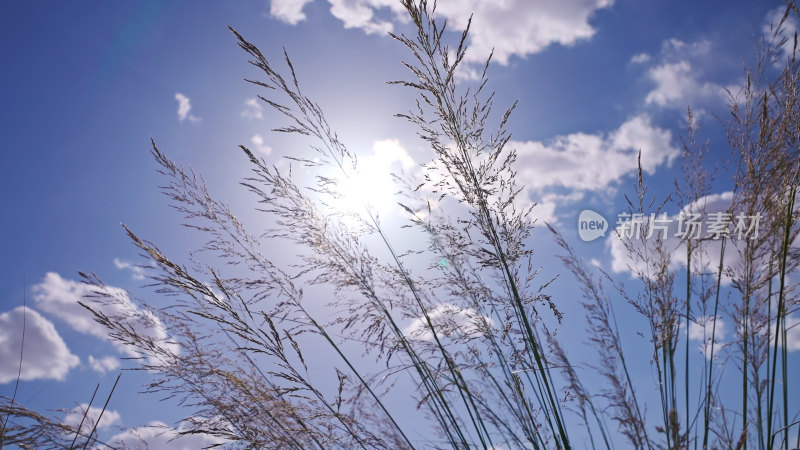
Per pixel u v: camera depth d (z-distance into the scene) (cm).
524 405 255
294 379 252
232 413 247
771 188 248
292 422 250
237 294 281
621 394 214
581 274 259
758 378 230
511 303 273
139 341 250
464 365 268
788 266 242
